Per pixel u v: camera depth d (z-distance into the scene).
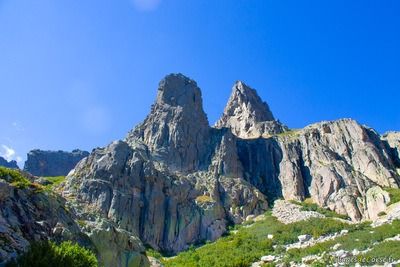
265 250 75.00
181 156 112.12
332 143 121.19
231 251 76.00
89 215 47.88
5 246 31.56
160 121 120.19
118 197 85.44
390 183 101.88
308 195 108.31
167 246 85.38
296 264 63.12
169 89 130.62
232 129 157.38
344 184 103.31
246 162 124.31
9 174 40.78
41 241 34.47
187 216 90.56
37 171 176.50
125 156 95.56
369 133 124.38
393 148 123.69
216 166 112.12
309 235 79.06
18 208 37.31
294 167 115.81
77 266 31.94
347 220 90.44
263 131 145.00
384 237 68.00
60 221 40.81
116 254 45.16
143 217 87.44
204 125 124.56
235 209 97.94
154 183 92.56
